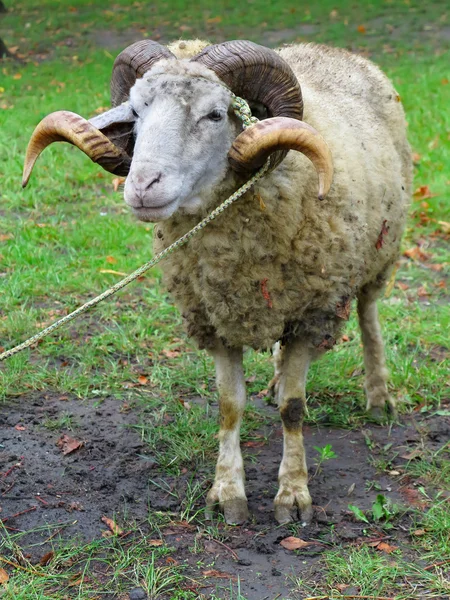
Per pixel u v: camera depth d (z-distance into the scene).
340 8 18.33
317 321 3.75
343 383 4.99
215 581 3.30
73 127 3.31
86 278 6.34
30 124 10.47
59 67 14.20
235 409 3.83
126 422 4.63
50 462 4.21
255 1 19.41
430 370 5.07
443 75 12.41
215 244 3.47
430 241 7.23
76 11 19.28
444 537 3.52
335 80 4.38
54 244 7.06
